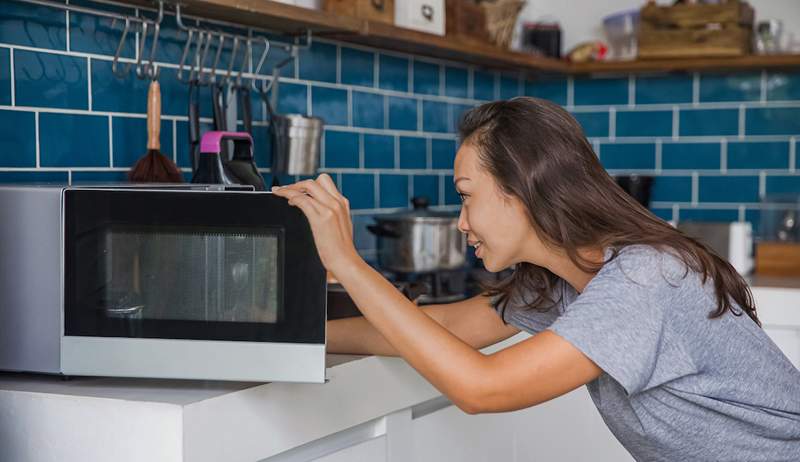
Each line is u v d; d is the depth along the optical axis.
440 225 2.38
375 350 1.66
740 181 3.28
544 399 1.27
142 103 2.02
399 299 1.31
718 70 3.24
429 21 2.58
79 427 1.39
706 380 1.34
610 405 1.43
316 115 2.50
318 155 2.30
